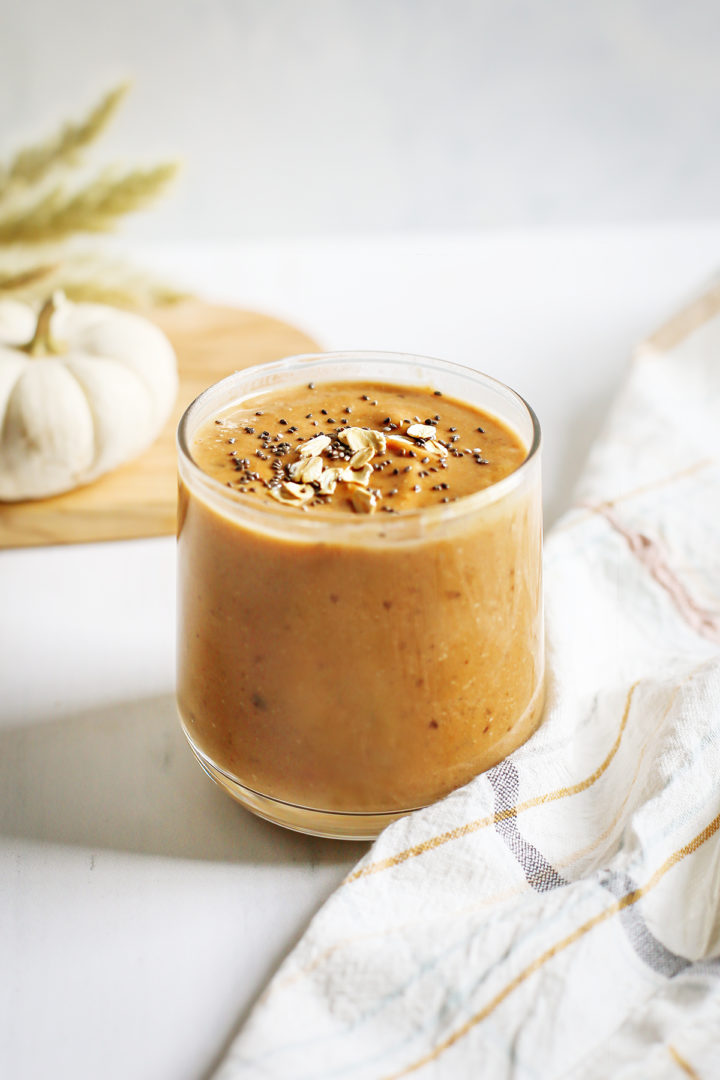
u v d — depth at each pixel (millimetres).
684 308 618
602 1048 364
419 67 821
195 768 451
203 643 406
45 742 459
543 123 853
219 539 391
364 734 396
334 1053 362
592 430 601
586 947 375
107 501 544
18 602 518
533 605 415
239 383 442
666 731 420
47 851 424
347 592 382
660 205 894
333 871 418
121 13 777
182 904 409
